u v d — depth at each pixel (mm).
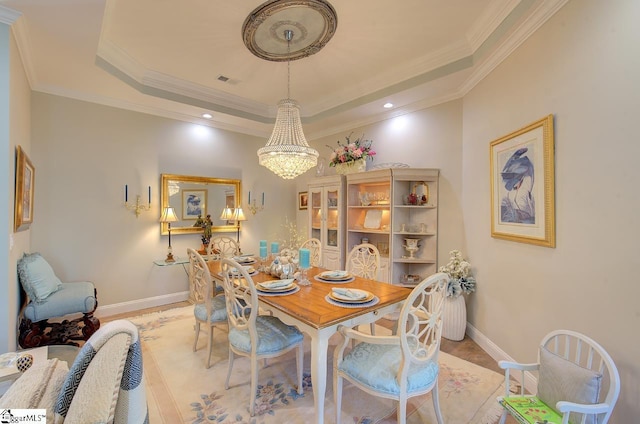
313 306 1827
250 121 4426
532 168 2088
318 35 2615
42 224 3178
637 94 1366
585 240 1664
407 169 3502
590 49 1614
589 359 1396
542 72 2000
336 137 4781
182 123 4227
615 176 1479
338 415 1733
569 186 1775
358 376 1607
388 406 1957
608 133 1517
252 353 1898
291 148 2533
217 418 1832
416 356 1612
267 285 2166
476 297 2963
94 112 3488
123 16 2359
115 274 3664
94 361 989
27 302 2754
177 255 4184
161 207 4016
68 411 894
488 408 1936
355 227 4258
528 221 2139
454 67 2875
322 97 4129
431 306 1748
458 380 2262
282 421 1811
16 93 2232
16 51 2201
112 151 3623
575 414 1318
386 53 2947
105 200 3580
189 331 3141
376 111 3967
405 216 3742
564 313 1825
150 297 3943
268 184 5223
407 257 3668
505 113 2453
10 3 1911
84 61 2697
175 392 2090
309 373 2350
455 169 3359
